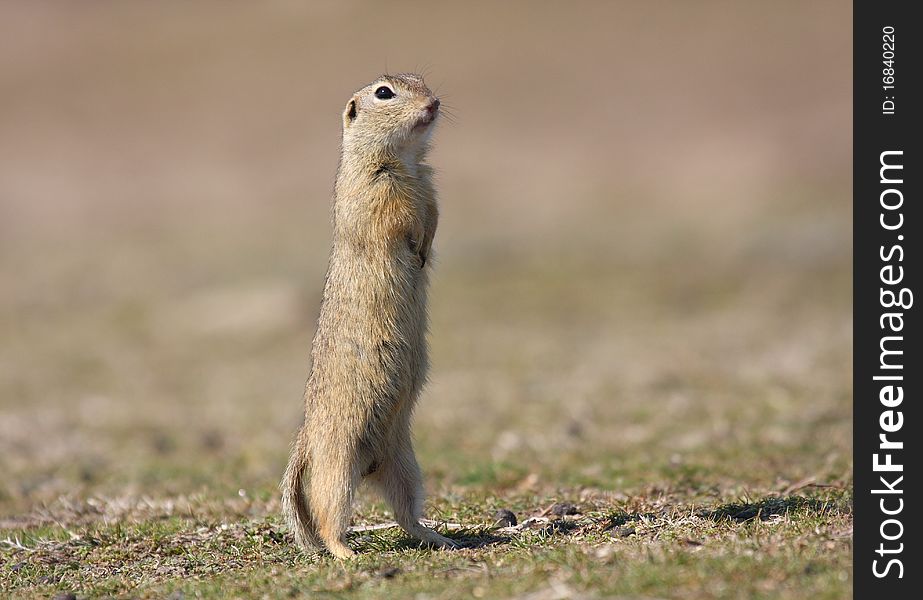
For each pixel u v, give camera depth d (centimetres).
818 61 5553
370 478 1067
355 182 1062
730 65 5691
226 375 2759
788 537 934
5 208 5309
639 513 1138
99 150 5866
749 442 1650
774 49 5725
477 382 2433
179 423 2217
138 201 5384
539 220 4562
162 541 1162
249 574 977
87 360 3041
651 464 1527
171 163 5716
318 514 1018
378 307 1025
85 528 1248
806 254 3619
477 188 5097
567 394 2227
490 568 905
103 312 3688
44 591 996
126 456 1908
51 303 3866
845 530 959
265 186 5453
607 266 3797
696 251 3862
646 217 4434
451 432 1947
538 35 6272
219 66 6556
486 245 4197
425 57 6266
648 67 5834
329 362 1028
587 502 1252
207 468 1723
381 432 1036
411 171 1085
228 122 6047
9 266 4503
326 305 1045
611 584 817
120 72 6662
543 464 1598
